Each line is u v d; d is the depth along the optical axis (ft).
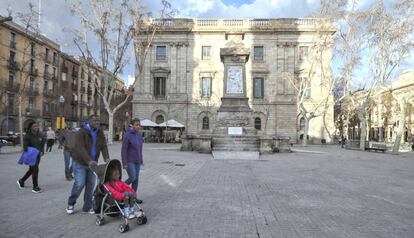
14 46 158.81
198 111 164.66
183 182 34.94
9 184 32.86
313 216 22.15
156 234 17.94
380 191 32.40
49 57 187.52
